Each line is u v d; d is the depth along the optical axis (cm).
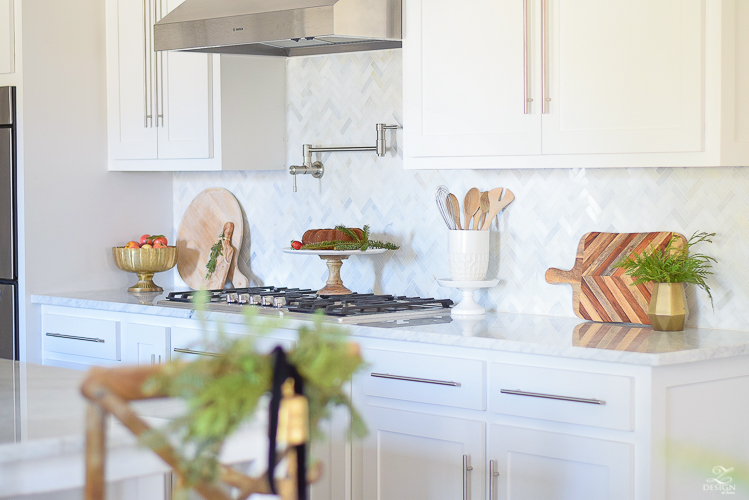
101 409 113
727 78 229
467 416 243
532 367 229
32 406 166
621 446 213
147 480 151
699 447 223
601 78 245
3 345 360
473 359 241
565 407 223
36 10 355
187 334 309
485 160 271
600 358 215
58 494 148
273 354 108
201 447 104
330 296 317
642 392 211
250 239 384
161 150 363
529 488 231
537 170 298
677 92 233
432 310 294
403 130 299
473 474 241
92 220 379
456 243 288
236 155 351
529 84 259
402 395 255
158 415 152
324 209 358
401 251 335
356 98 345
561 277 289
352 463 265
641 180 275
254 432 140
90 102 376
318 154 359
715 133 229
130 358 329
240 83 351
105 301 334
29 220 355
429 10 279
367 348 264
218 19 299
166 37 312
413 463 254
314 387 110
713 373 224
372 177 342
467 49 271
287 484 108
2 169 356
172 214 409
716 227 261
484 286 288
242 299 314
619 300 274
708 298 262
